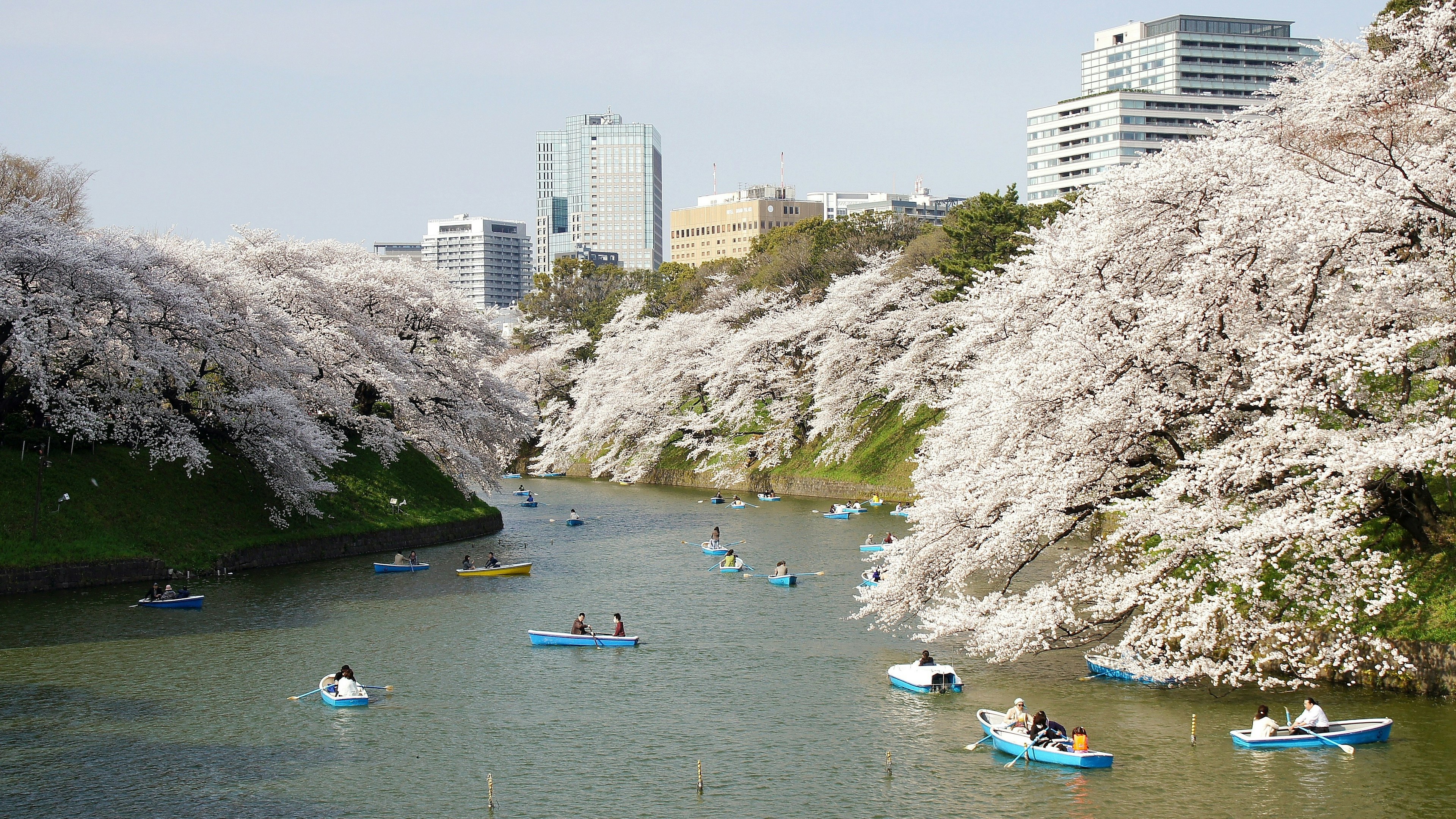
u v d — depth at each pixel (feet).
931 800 84.99
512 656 128.36
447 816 83.25
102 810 83.66
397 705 109.50
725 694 112.88
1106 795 84.28
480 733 101.40
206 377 188.55
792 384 330.34
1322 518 90.48
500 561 196.95
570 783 89.61
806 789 87.97
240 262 216.33
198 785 88.63
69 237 163.73
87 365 169.27
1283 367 93.71
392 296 236.22
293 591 162.91
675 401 365.81
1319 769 86.69
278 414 177.37
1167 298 104.22
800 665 123.65
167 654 126.41
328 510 200.64
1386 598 91.97
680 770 92.38
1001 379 112.27
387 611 151.64
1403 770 85.35
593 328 497.46
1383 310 96.12
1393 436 92.89
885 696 111.04
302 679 118.01
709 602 159.53
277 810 84.17
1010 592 148.05
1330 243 92.99
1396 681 99.04
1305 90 122.01
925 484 124.98
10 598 149.38
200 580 166.20
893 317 291.17
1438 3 104.12
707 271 512.22
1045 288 115.24
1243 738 92.17
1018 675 115.65
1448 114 100.48
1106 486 107.45
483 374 248.32
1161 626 100.53
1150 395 100.89
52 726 101.81
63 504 161.68
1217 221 99.50
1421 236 98.89
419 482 234.17
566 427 406.62
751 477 331.16
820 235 425.28
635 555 205.26
